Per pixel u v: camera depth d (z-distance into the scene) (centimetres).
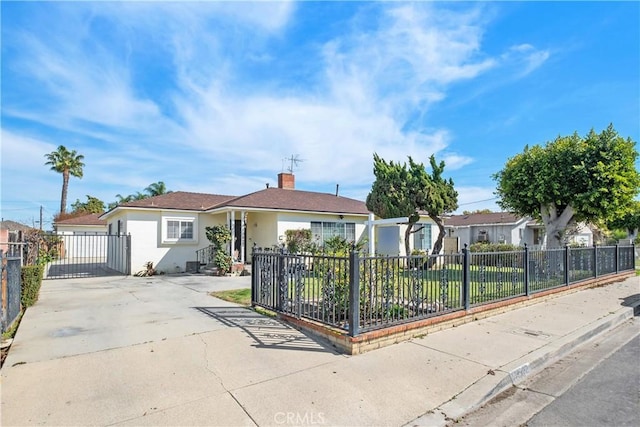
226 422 315
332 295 570
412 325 574
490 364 464
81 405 342
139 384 389
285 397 363
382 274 564
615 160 1187
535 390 418
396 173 1426
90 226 2925
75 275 1554
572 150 1246
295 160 2347
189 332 593
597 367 495
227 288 1129
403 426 317
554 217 1385
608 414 356
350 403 354
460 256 686
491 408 370
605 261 1292
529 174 1347
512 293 822
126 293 1028
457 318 658
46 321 673
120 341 543
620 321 757
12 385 385
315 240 1741
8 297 611
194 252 1733
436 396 374
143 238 1616
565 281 1030
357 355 491
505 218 2967
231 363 455
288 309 664
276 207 1667
